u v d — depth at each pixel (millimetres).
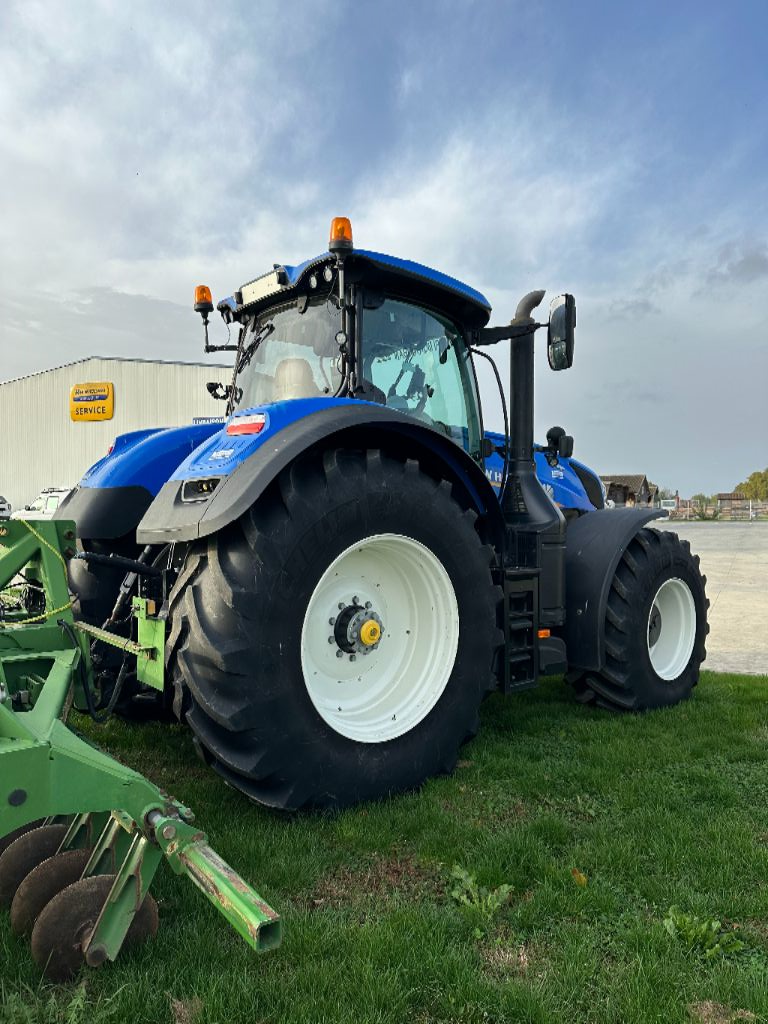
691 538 25906
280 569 2764
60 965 1885
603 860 2650
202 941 2068
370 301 3639
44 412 27828
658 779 3455
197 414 25984
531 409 4480
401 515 3160
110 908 1916
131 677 3770
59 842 2291
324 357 3699
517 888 2490
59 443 27344
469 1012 1856
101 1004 1806
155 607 2986
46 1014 1770
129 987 1859
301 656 2834
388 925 2189
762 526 38125
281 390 3936
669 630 5047
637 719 4480
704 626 5109
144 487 4031
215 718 2658
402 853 2719
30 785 1842
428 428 3277
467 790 3307
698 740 4047
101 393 25906
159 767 3609
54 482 27547
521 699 5062
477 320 4262
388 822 2879
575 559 4578
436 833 2805
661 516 4707
